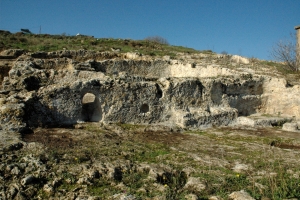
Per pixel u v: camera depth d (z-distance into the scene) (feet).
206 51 107.14
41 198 20.80
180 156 30.86
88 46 95.40
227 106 54.44
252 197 21.17
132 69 74.90
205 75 72.84
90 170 24.34
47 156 26.02
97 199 20.33
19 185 21.56
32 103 38.34
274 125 53.06
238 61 89.92
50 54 72.43
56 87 40.29
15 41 91.09
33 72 49.37
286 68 79.46
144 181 23.98
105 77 46.80
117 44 104.22
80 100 41.86
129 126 43.09
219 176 26.09
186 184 24.25
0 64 63.72
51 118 39.55
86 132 36.88
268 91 60.85
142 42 111.24
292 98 57.98
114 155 29.19
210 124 48.85
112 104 43.80
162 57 87.51
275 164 30.12
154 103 46.60
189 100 49.73
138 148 32.71
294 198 21.88
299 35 86.69
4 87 43.50
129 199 19.97
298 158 33.01
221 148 36.22
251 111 59.88
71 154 27.68
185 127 46.03
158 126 44.47
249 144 38.83
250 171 27.73
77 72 49.52
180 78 50.90
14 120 34.60
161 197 20.62
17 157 25.55
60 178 22.91
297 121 54.24
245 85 57.88
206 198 21.86
